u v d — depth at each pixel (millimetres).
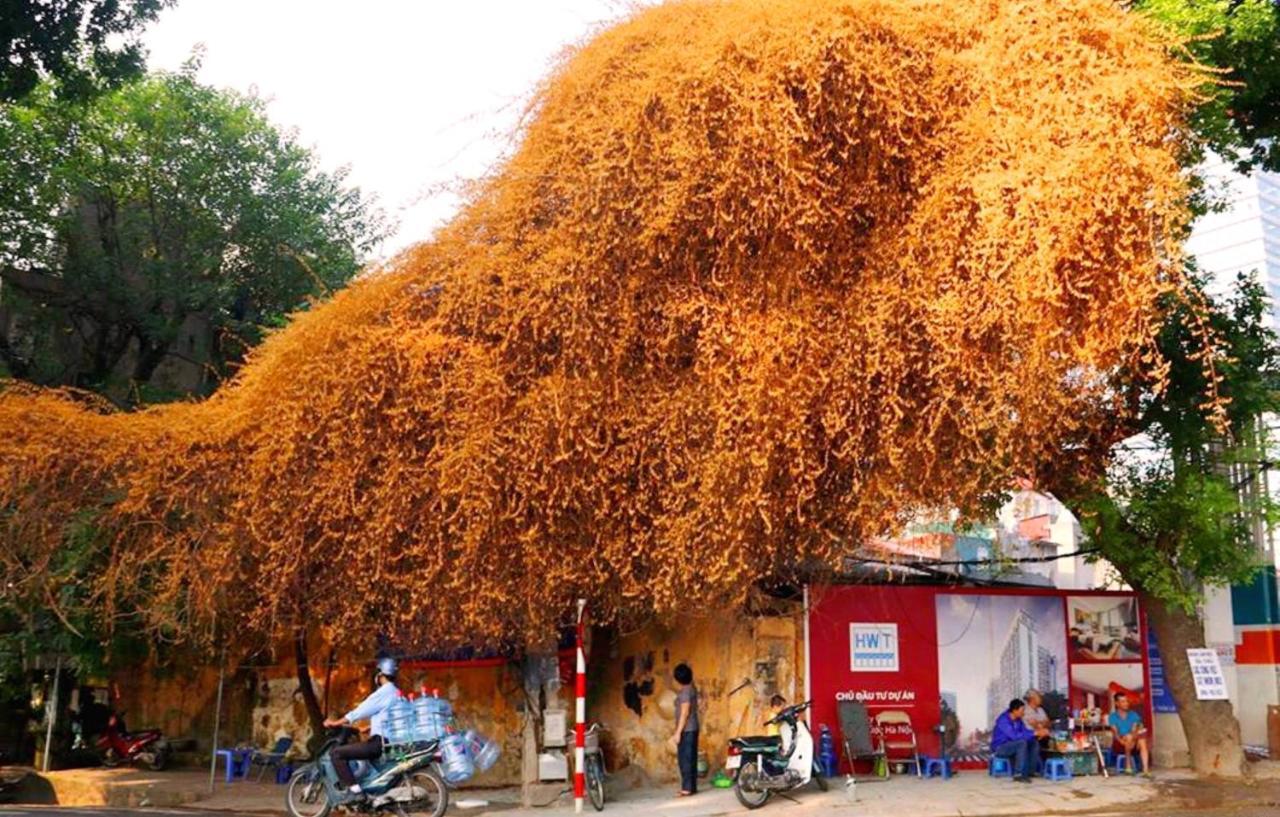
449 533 11188
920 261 9789
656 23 10797
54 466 12352
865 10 9805
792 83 9852
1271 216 56312
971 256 9445
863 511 10406
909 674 13109
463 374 11031
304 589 12156
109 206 19984
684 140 9977
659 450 10672
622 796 11984
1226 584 12680
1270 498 12469
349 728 10828
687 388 10531
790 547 10961
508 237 11234
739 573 10688
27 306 19250
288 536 11578
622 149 10367
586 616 11953
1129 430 12375
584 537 10930
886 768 12617
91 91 15391
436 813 10391
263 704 16094
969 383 9742
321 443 11516
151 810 12375
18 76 14688
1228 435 12344
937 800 11180
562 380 10633
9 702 17469
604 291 10594
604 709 13336
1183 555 12141
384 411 11250
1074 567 20375
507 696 13812
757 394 9852
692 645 13148
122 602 13867
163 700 17328
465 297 11227
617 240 10461
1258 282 12906
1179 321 11641
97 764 16688
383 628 12266
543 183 11078
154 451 12242
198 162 20016
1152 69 9203
